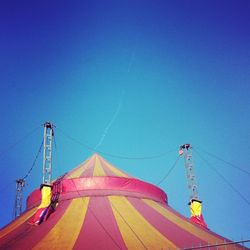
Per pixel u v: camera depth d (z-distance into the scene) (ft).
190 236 42.88
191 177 66.33
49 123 56.24
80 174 55.21
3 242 41.29
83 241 37.58
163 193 57.82
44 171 51.55
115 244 37.11
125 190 52.01
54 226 41.91
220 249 40.37
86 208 45.96
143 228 42.04
